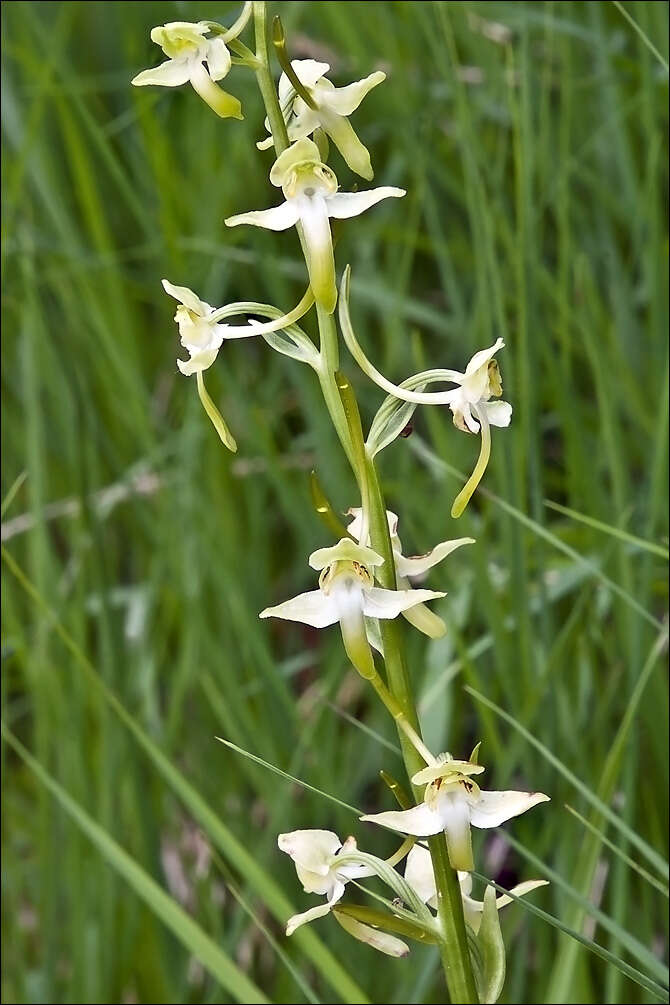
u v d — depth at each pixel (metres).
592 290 0.49
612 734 0.47
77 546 0.50
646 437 0.49
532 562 0.48
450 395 0.39
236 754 0.49
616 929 0.41
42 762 0.48
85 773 0.48
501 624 0.46
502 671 0.46
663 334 0.49
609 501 0.49
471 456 0.51
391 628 0.38
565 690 0.47
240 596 0.49
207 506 0.50
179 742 0.51
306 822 0.48
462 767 0.38
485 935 0.39
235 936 0.46
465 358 0.50
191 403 0.51
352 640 0.38
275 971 0.49
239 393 0.50
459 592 0.48
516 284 0.47
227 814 0.49
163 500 0.50
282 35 0.38
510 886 0.50
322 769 0.48
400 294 0.51
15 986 0.47
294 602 0.38
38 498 0.49
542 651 0.47
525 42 0.48
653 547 0.42
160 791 0.49
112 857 0.43
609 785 0.43
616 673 0.46
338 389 0.38
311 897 0.48
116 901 0.47
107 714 0.48
